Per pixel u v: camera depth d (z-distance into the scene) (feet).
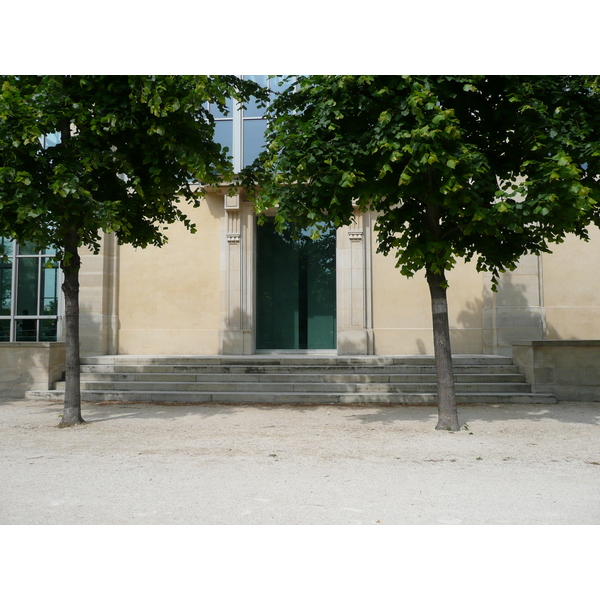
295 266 48.65
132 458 19.16
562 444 21.36
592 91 22.93
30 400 35.37
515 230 21.71
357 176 22.75
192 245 47.16
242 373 37.73
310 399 33.12
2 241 46.34
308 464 18.16
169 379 36.83
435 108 20.43
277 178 23.11
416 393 33.68
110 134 26.12
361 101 23.26
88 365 39.22
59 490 15.26
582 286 43.24
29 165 24.53
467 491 15.06
